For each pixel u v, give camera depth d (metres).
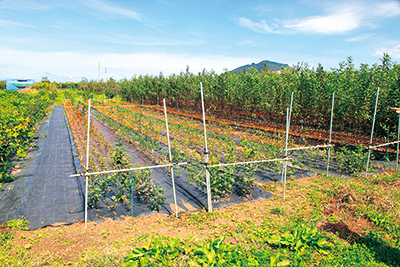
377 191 8.58
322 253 5.82
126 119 24.62
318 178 11.36
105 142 16.72
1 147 10.49
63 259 5.43
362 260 5.55
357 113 14.93
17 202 8.52
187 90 28.73
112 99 47.06
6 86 62.38
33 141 17.83
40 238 6.28
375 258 5.70
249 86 21.50
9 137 11.51
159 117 28.97
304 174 11.99
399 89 13.38
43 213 7.74
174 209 8.31
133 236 6.50
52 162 13.14
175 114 30.39
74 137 18.30
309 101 17.34
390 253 5.90
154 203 8.17
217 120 24.78
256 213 8.08
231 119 24.22
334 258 5.60
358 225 7.16
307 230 6.29
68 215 7.62
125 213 7.78
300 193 9.67
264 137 18.41
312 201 8.86
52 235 6.45
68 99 52.03
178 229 6.95
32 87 62.25
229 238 6.53
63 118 29.83
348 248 6.05
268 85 20.95
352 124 15.77
